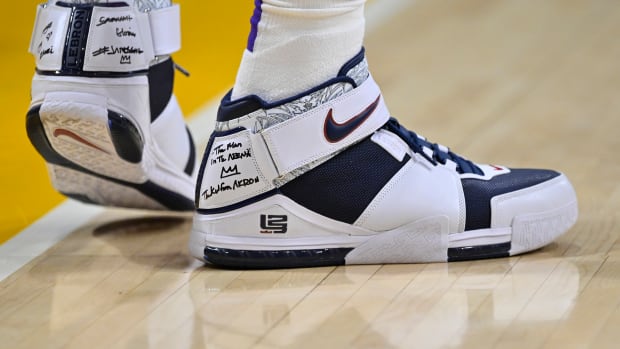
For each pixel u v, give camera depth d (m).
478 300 2.07
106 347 1.88
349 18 2.19
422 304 2.06
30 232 2.71
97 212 2.88
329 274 2.26
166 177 2.60
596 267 2.27
